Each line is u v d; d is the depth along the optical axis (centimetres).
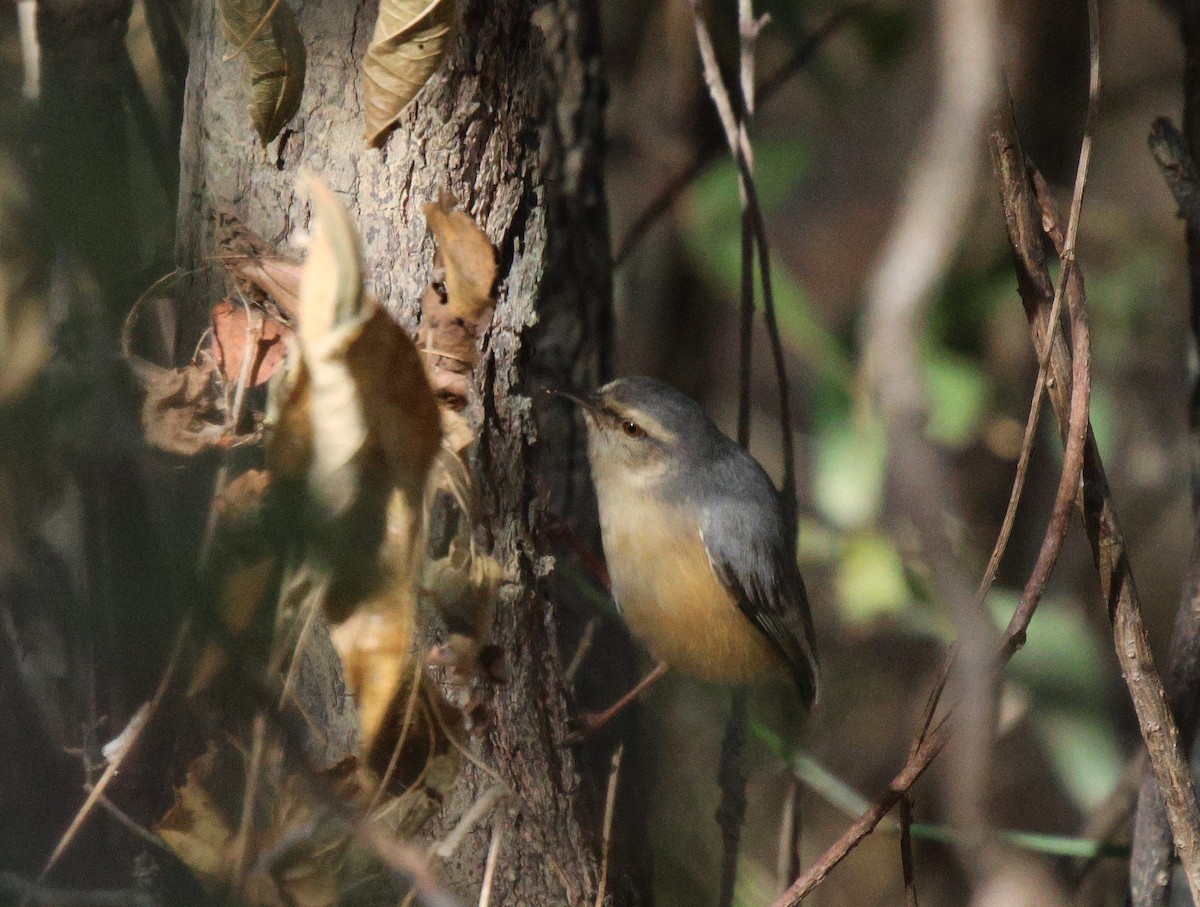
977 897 441
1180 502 1448
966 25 364
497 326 684
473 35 650
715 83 902
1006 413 1334
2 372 494
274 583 514
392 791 575
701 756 1291
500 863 680
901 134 1554
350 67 634
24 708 621
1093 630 1335
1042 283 673
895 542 1184
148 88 809
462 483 570
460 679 636
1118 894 1100
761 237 929
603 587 1155
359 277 475
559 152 1061
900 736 1411
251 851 564
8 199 462
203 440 563
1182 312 1427
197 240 643
